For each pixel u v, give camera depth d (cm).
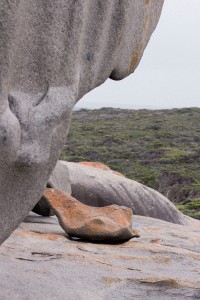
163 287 452
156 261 541
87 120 5397
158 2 261
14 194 229
